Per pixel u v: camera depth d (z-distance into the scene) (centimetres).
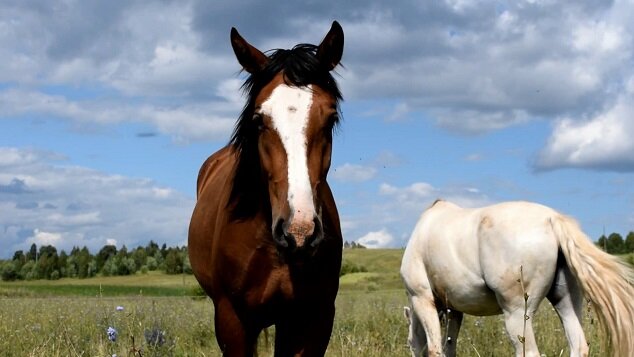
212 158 614
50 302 1619
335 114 362
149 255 9056
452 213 593
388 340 770
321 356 418
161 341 479
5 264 8381
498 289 518
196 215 490
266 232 385
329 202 416
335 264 410
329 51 384
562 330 735
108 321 780
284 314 409
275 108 353
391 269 5616
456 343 668
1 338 710
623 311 467
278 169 346
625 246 4197
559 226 500
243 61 392
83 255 8831
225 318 418
